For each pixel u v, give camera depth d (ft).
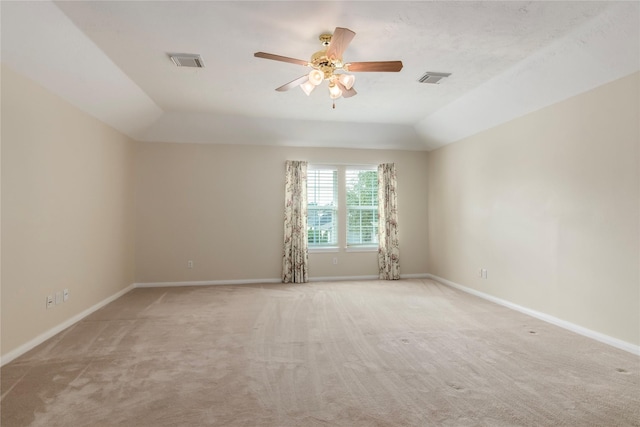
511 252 14.24
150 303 14.90
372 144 20.21
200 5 8.14
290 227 19.33
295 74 12.23
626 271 9.75
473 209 16.80
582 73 10.37
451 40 9.85
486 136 15.84
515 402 7.14
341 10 8.35
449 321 12.51
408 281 19.83
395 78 12.64
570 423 6.44
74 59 10.20
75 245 12.44
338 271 20.22
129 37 9.67
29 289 10.00
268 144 19.48
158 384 7.90
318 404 7.09
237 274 19.12
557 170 12.01
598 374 8.36
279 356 9.47
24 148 9.78
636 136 9.43
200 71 12.00
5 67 9.05
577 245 11.26
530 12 8.41
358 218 20.74
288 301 15.30
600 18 8.57
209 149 18.89
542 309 12.70
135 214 18.12
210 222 18.86
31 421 6.48
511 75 12.03
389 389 7.70
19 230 9.58
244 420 6.54
